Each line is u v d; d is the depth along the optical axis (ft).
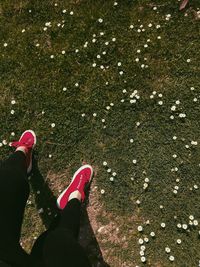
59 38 5.84
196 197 4.78
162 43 5.51
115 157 5.11
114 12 5.81
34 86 5.64
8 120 5.54
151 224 4.79
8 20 6.12
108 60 5.57
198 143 4.96
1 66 5.83
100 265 4.77
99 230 4.91
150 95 5.28
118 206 4.94
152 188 4.91
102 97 5.39
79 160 5.21
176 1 5.65
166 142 5.05
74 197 4.51
